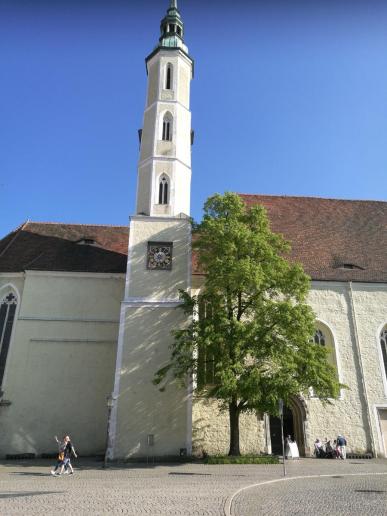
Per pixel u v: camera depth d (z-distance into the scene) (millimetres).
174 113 34469
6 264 32750
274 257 24578
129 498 12078
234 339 22281
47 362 29500
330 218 37312
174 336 25281
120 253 35094
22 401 28375
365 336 29516
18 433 27656
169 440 24734
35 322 30438
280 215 37094
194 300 24969
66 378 29219
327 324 29625
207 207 27109
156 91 35375
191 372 23703
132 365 26281
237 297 25453
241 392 21500
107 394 29094
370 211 38500
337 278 30953
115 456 24266
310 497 12102
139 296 28109
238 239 24719
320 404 27453
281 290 24672
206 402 26672
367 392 28000
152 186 31672
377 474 17828
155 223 30344
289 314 22609
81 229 38469
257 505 10945
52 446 27609
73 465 22812
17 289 31812
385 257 33562
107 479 16750
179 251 29578
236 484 14742
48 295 31328
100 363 29797
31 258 33594
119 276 32188
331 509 10445
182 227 30281
